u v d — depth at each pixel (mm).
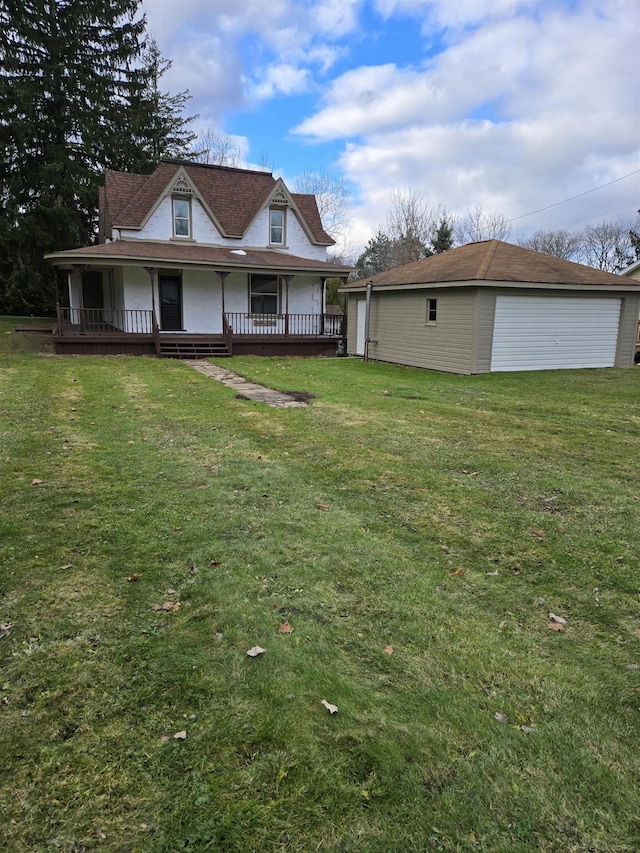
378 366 15016
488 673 2381
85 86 23781
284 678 2312
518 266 14102
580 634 2689
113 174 19281
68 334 15281
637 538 3779
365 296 17719
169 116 30188
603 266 48125
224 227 19141
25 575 3113
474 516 4133
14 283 24656
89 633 2602
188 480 4809
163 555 3391
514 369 13914
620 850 1597
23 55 22953
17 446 5777
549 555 3514
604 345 15023
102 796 1737
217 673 2336
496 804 1739
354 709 2143
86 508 4117
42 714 2082
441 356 14367
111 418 7293
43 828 1626
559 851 1590
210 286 17938
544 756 1935
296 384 10836
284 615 2785
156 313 17297
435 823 1670
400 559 3406
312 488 4684
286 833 1628
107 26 24203
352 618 2771
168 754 1905
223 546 3516
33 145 23469
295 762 1884
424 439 6496
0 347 16047
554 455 5906
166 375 11602
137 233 17703
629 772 1877
